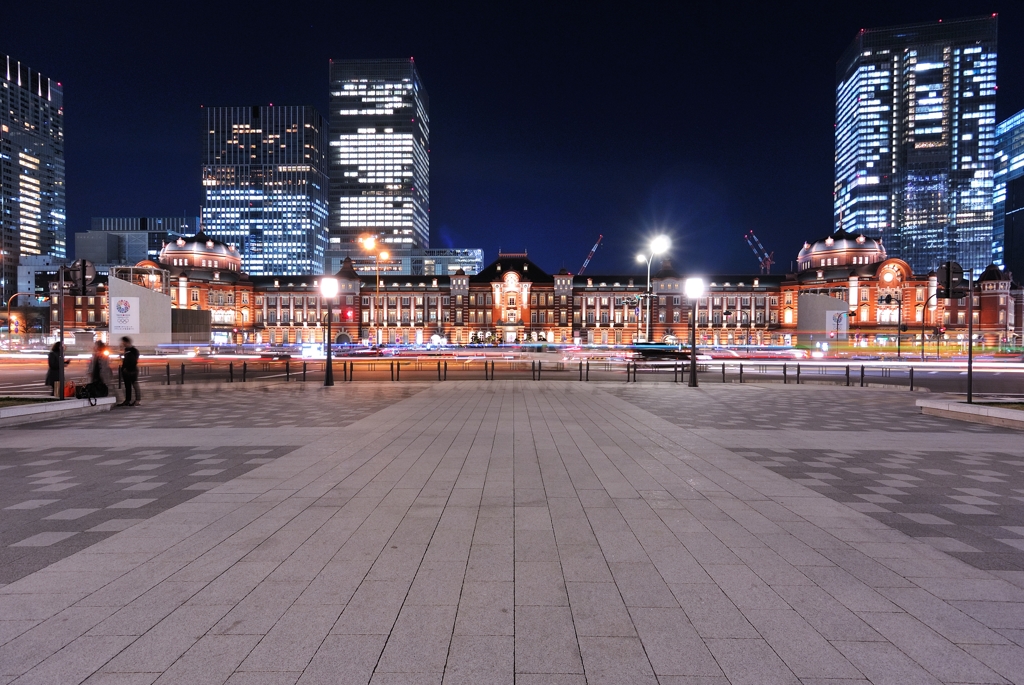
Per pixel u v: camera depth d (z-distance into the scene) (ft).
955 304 307.58
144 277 261.44
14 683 11.45
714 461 32.42
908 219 616.80
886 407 58.54
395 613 14.34
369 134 627.46
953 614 14.55
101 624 13.78
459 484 26.99
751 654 12.63
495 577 16.48
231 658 12.36
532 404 59.93
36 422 46.60
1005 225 629.51
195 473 29.14
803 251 357.41
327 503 23.81
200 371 115.03
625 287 333.42
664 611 14.56
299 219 642.22
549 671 11.91
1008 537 20.22
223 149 643.86
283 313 334.44
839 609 14.76
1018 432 43.27
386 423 46.34
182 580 16.22
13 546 18.84
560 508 23.22
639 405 59.52
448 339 329.72
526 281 329.31
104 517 21.89
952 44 603.26
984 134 599.16
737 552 18.61
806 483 27.61
